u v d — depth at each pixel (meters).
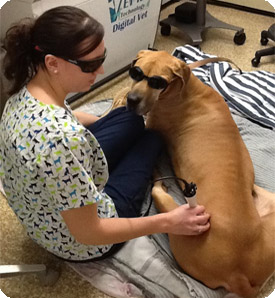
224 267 1.27
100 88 2.52
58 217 1.20
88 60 1.00
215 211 1.33
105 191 1.44
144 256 1.45
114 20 2.30
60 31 0.96
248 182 1.46
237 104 2.13
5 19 1.97
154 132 1.72
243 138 1.97
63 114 1.01
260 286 1.32
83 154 1.02
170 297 1.38
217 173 1.44
